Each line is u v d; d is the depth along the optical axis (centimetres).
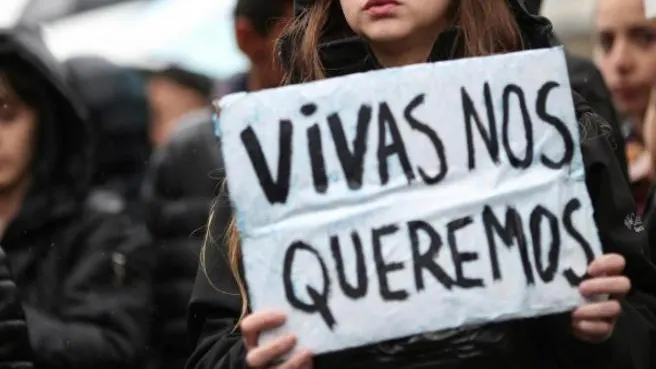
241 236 457
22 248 649
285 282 455
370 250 458
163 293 694
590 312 459
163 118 981
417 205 461
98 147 878
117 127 881
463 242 460
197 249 692
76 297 642
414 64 481
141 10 1045
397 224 459
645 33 698
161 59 1036
